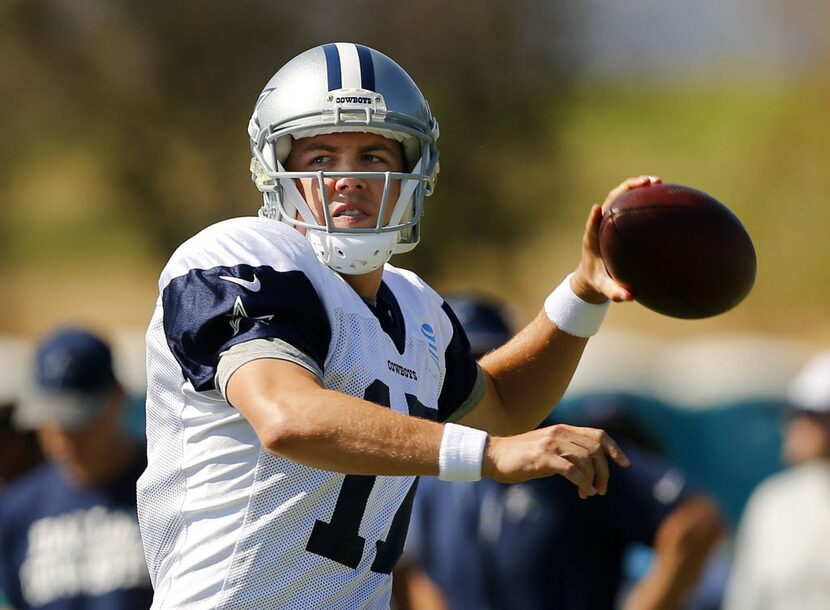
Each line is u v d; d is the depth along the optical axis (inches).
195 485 441.7
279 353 409.4
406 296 496.7
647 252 470.9
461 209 2566.4
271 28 2519.7
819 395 829.2
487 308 776.9
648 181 489.7
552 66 2618.1
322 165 467.8
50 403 765.3
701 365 1499.8
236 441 435.2
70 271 2992.1
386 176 458.6
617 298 483.8
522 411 523.2
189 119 2566.4
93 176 2866.6
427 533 754.8
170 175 2613.2
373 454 384.5
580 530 732.0
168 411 447.5
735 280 471.2
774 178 3009.4
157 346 448.8
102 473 773.9
